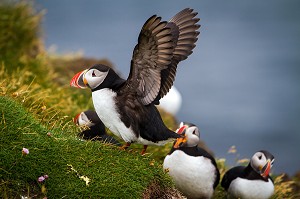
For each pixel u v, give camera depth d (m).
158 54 8.85
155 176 9.60
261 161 11.69
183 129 11.16
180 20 9.34
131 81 9.23
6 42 15.85
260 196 11.82
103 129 11.16
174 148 11.23
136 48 8.85
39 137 9.27
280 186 13.14
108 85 9.34
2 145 8.85
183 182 11.20
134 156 9.72
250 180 11.73
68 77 16.86
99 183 8.99
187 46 9.34
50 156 9.07
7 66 14.84
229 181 11.98
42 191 8.58
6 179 8.63
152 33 8.61
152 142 9.63
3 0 16.36
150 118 9.42
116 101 9.26
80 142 9.65
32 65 15.14
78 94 14.96
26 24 16.34
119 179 9.16
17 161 8.77
